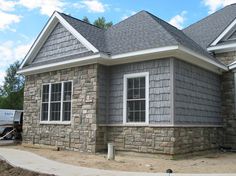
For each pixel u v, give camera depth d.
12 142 18.19
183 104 11.84
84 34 13.84
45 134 14.75
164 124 11.33
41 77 15.36
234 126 14.71
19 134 20.41
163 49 11.27
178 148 11.28
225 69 14.64
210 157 12.09
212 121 14.11
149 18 14.29
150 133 11.70
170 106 11.28
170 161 10.62
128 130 12.38
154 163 10.11
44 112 15.07
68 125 13.73
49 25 15.09
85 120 13.04
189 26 19.48
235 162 10.59
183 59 12.05
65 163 9.88
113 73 13.19
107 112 13.10
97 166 9.34
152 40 12.18
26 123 15.88
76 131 13.34
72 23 14.41
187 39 14.77
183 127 11.73
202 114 13.23
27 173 8.41
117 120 12.76
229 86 15.00
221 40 15.39
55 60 14.36
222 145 14.84
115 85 13.04
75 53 14.02
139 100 12.22
